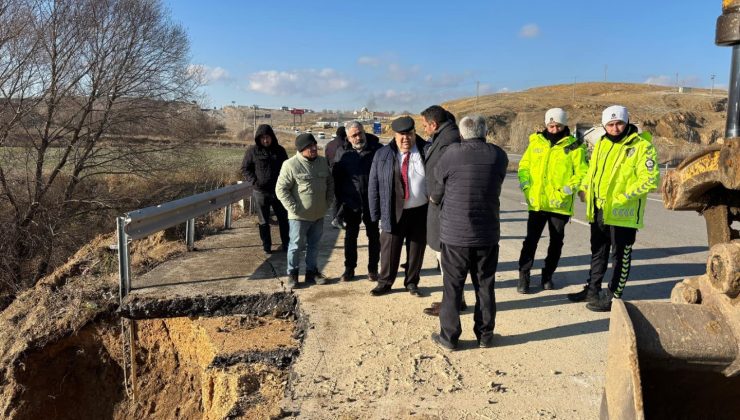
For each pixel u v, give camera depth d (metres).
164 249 8.12
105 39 16.42
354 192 6.44
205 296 5.82
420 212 5.87
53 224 14.98
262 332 5.32
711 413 2.61
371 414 3.70
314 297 5.98
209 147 31.81
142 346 5.90
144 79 17.36
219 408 4.37
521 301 5.96
